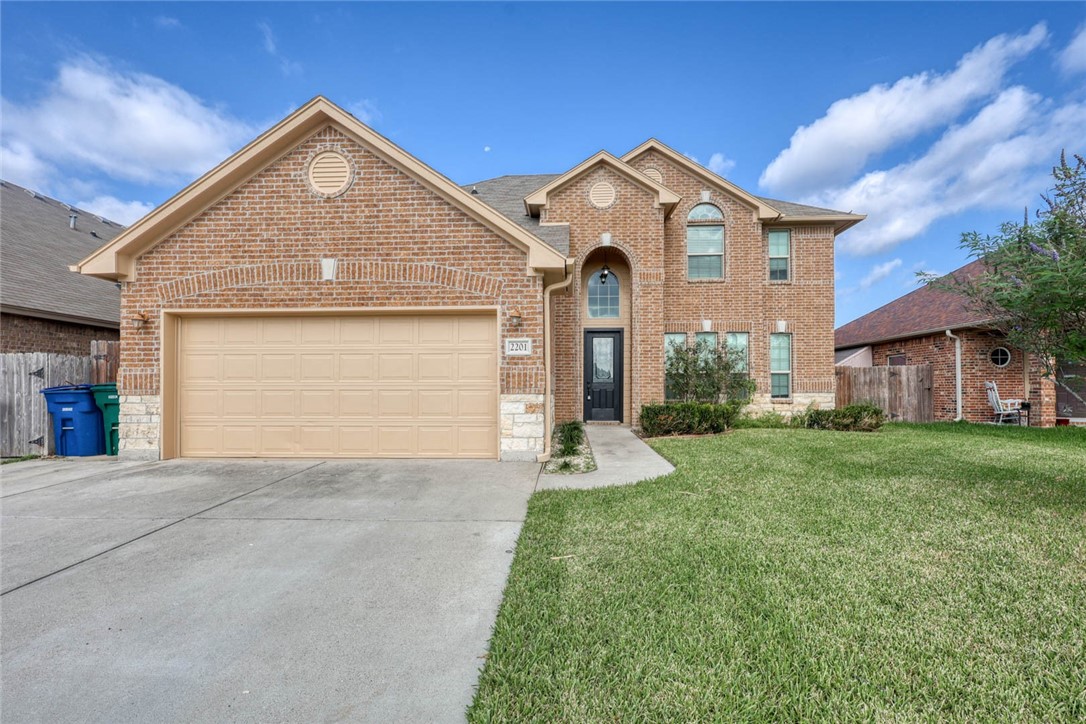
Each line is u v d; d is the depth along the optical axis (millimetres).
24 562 3738
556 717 2008
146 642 2666
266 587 3301
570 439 9273
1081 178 4598
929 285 5645
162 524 4602
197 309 7645
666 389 12414
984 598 2938
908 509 4730
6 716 2105
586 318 13133
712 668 2301
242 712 2123
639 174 11906
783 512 4668
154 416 7621
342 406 7711
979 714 1980
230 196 7676
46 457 8055
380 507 5098
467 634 2717
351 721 2061
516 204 13836
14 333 10328
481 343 7656
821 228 13195
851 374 13492
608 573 3348
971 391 13000
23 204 15000
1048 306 4625
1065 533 4027
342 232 7602
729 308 12805
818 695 2105
